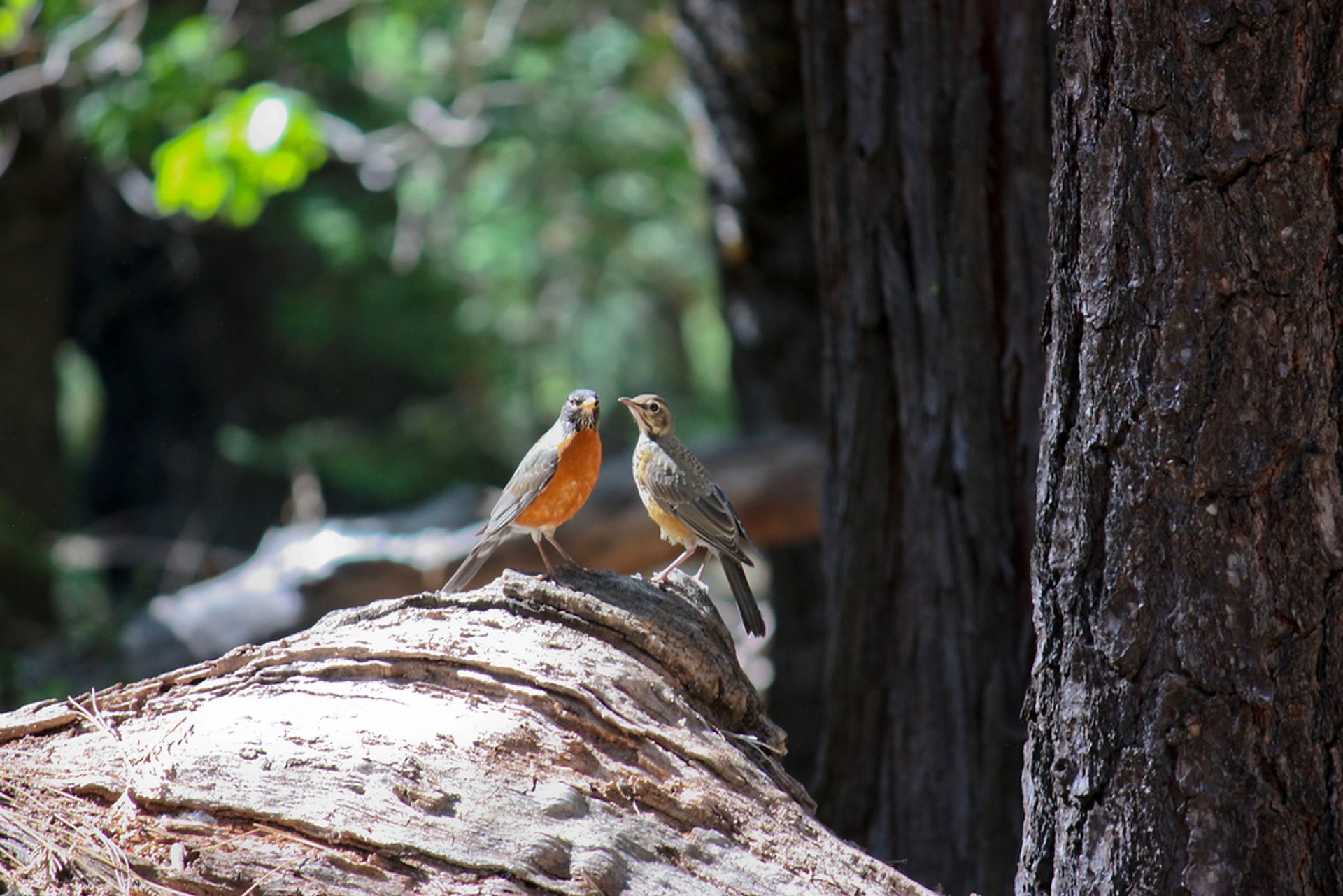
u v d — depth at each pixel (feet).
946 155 31.89
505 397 111.24
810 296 48.47
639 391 114.01
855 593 33.58
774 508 48.70
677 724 21.61
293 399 119.14
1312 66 17.34
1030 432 31.37
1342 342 17.61
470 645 21.75
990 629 31.78
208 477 119.03
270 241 106.73
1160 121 18.03
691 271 101.65
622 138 93.09
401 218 97.66
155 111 71.51
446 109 95.09
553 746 20.20
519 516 27.50
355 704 20.80
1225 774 18.03
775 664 49.60
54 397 81.61
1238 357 17.78
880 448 33.42
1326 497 17.65
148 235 106.01
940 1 31.53
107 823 18.83
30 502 80.02
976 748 31.73
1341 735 17.74
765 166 47.09
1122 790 18.66
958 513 32.09
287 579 52.90
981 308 31.68
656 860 19.19
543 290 107.96
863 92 32.89
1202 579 18.08
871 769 33.60
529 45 93.71
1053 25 19.74
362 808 18.76
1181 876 18.19
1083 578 19.12
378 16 88.53
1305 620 17.71
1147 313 18.31
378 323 106.63
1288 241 17.48
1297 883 17.79
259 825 18.71
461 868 18.26
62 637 57.21
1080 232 19.15
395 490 109.09
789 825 20.70
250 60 83.15
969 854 31.65
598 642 22.66
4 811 18.85
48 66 66.03
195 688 21.71
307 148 58.34
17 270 78.28
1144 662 18.49
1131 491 18.52
